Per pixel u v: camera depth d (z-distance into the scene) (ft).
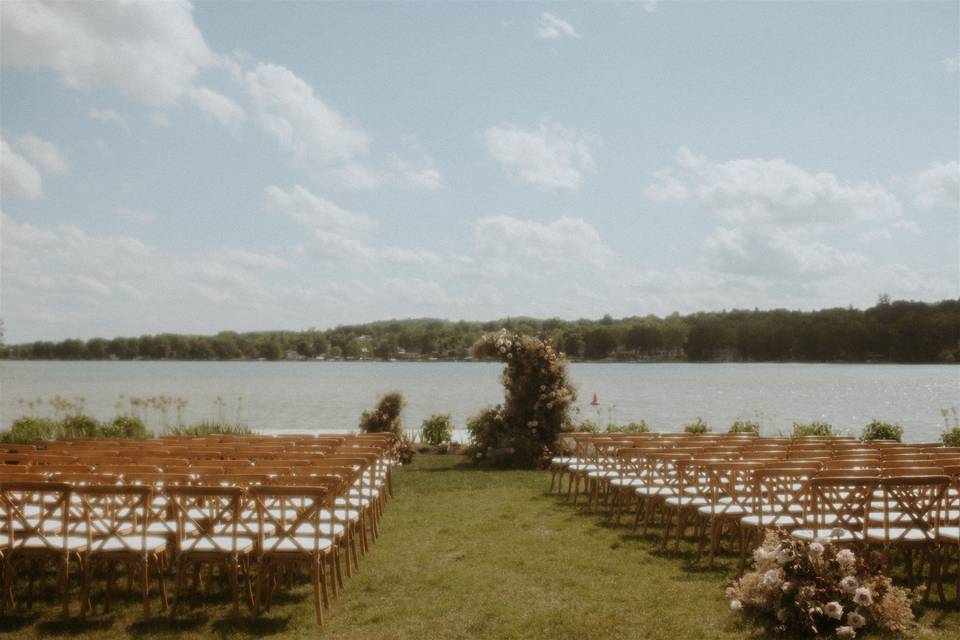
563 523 35.29
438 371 433.89
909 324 460.14
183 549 22.53
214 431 67.31
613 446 38.73
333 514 24.02
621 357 569.64
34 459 30.94
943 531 23.22
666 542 30.55
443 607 22.99
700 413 120.16
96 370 463.42
